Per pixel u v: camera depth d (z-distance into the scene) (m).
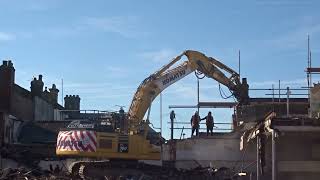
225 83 38.34
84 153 33.56
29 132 48.16
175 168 37.06
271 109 37.97
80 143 33.62
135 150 34.56
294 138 29.62
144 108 36.06
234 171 36.12
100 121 36.03
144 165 35.53
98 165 34.69
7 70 45.97
